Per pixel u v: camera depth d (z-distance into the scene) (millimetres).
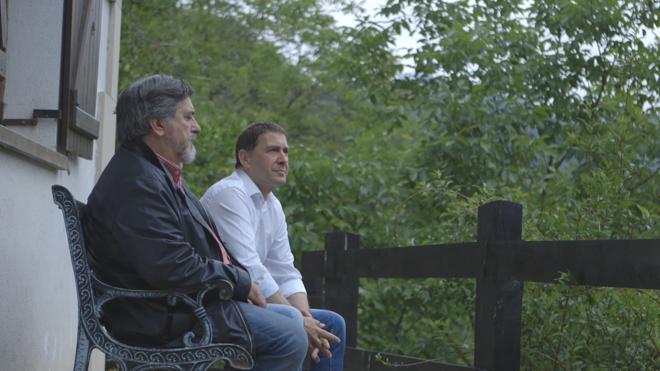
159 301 4266
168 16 21469
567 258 5340
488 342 6016
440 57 12594
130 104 4484
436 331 9430
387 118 13055
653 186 9344
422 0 13688
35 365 5453
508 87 12805
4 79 5352
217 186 5617
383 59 13875
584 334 6812
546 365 7098
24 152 4898
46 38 5934
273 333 4469
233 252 5473
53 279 5867
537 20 13141
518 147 11938
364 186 12078
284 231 5980
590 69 12523
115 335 4273
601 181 7770
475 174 11781
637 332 6543
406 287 10352
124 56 20359
